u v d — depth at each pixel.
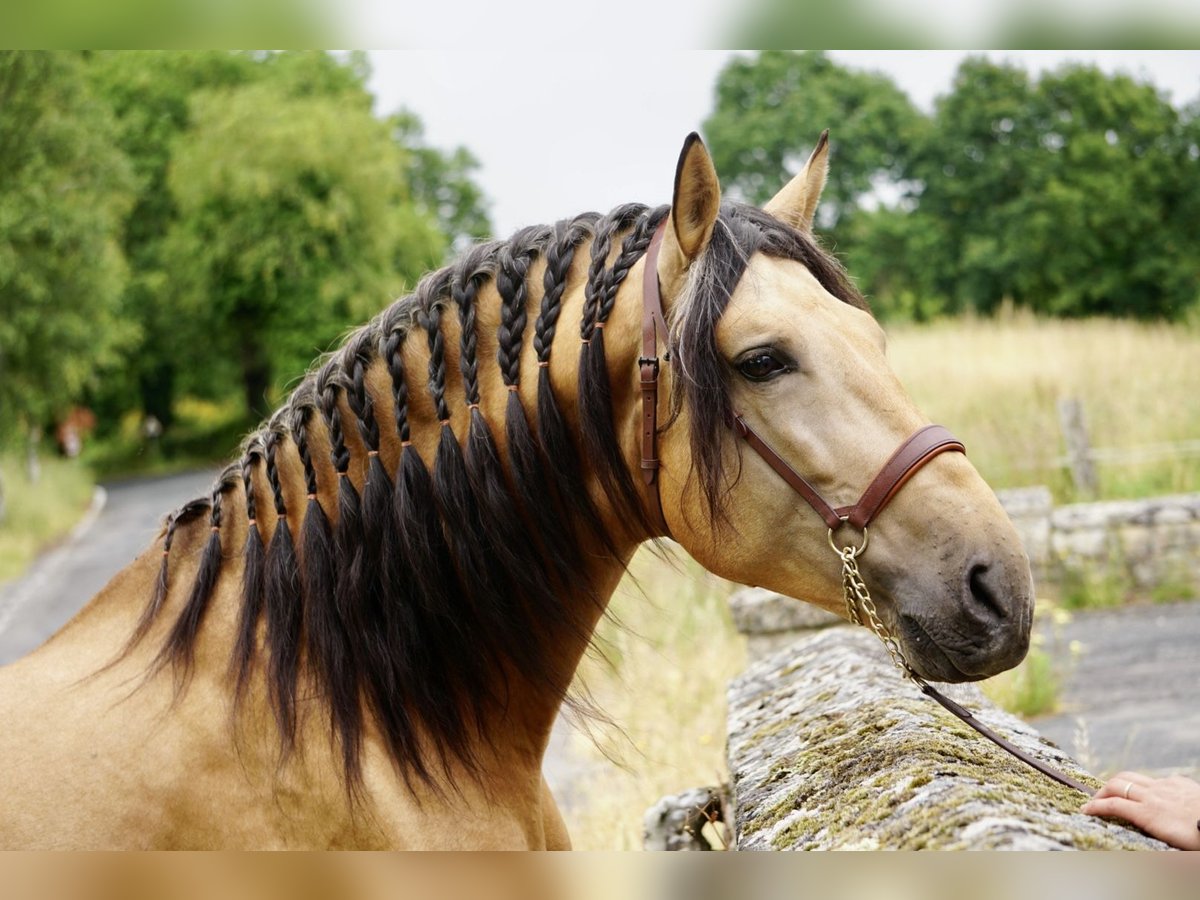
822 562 2.05
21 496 21.66
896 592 1.98
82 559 16.64
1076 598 8.77
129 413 40.97
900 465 1.97
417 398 2.25
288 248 31.58
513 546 2.22
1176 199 26.67
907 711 2.40
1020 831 1.52
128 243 36.94
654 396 2.13
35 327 21.05
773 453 2.05
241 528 2.32
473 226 48.56
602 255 2.23
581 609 2.33
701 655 6.14
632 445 2.21
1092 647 7.36
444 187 48.69
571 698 2.47
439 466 2.21
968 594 1.90
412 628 2.19
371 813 2.09
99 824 2.02
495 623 2.24
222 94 33.22
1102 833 1.62
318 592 2.19
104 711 2.16
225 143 31.38
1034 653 6.14
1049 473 10.72
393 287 32.50
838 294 2.21
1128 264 26.95
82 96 20.77
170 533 2.39
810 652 3.48
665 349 2.12
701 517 2.13
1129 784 1.83
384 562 2.20
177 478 28.86
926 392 13.22
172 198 36.03
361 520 2.21
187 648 2.21
